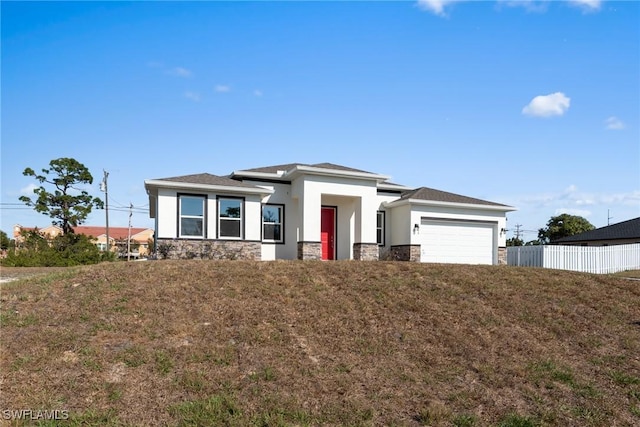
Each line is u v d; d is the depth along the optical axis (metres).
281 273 10.24
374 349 6.77
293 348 6.57
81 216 37.28
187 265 10.73
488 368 6.42
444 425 4.95
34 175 36.41
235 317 7.52
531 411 5.41
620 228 35.50
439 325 7.89
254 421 4.75
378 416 5.04
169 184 15.99
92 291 8.48
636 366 6.97
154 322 7.14
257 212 17.53
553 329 8.24
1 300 8.20
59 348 6.24
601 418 5.38
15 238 49.56
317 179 17.55
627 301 10.27
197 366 5.88
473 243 21.16
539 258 22.00
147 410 4.91
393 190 21.14
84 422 4.64
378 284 9.84
